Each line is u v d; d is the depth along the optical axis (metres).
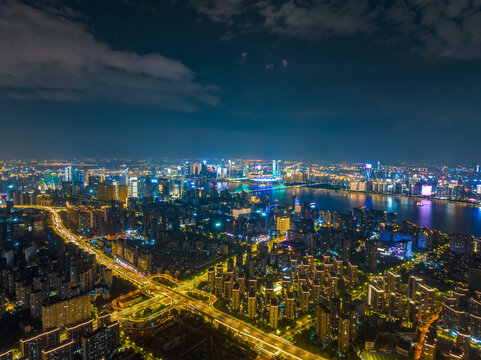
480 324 188.12
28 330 186.62
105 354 169.50
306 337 187.38
